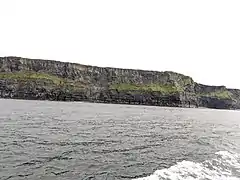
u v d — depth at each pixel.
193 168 23.61
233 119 110.44
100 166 22.61
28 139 31.34
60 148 27.92
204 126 67.75
